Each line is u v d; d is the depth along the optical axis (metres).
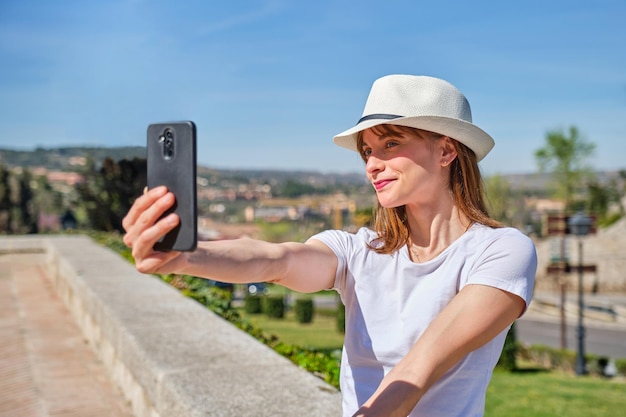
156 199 1.14
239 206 67.94
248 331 5.27
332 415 2.93
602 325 31.53
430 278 1.57
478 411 1.53
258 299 28.31
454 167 1.65
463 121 1.54
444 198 1.64
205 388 3.32
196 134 1.15
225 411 2.98
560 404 10.20
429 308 1.54
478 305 1.40
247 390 3.29
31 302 9.77
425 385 1.32
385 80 1.62
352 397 1.66
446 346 1.35
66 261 9.61
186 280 7.70
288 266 1.57
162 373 3.62
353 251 1.69
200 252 1.42
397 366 1.36
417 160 1.58
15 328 7.83
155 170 1.18
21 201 51.62
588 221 17.97
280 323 24.64
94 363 6.16
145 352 4.14
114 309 5.69
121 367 5.14
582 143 55.91
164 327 4.92
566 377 15.37
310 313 24.31
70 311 8.95
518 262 1.45
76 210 19.66
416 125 1.55
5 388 5.47
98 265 9.14
